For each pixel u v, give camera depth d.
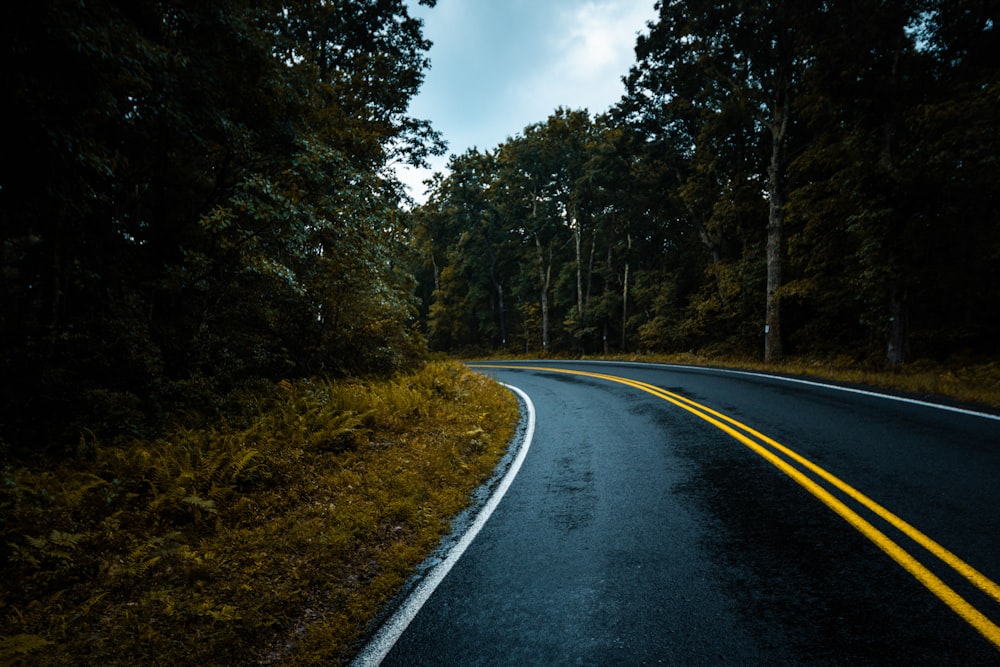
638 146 26.92
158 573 4.08
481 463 7.27
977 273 13.77
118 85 6.39
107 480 5.69
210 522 5.11
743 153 23.73
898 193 12.90
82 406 6.98
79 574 4.06
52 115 5.82
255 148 9.98
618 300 35.94
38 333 7.23
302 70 11.10
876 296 14.40
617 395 12.98
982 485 4.55
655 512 4.80
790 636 2.77
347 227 10.56
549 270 40.53
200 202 10.77
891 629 2.73
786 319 22.92
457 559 4.22
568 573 3.77
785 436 7.06
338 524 4.99
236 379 9.71
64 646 3.21
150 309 8.97
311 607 3.68
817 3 15.45
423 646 3.05
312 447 7.25
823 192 16.39
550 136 36.16
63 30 5.25
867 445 6.20
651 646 2.81
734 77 21.50
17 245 8.26
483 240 45.41
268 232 9.45
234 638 3.28
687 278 30.48
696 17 19.84
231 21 8.45
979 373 11.30
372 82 17.11
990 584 3.02
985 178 11.86
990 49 13.47
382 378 13.15
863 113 14.91
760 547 3.85
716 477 5.62
